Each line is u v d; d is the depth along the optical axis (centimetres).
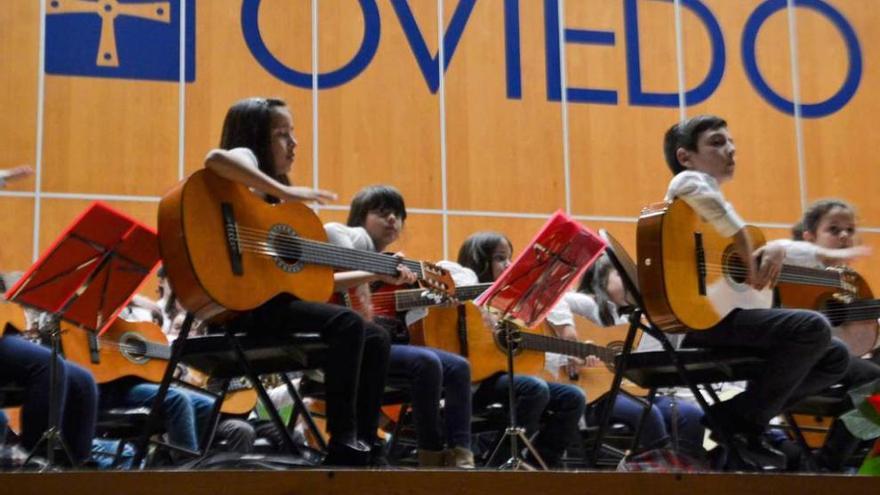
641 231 660
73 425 665
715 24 1340
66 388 647
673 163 732
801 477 517
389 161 1241
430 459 699
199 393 884
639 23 1324
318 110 1232
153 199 1175
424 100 1260
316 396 745
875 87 1369
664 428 878
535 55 1295
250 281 596
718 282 665
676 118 1317
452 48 1276
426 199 1244
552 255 651
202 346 614
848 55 1368
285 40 1235
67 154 1158
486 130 1272
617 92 1309
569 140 1288
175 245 577
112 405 792
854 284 781
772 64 1349
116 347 798
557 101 1292
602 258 923
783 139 1338
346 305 708
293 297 615
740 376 687
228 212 595
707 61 1333
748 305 674
